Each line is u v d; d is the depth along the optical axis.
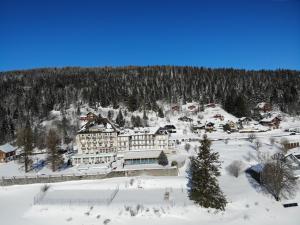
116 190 73.06
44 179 81.38
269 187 66.38
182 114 192.25
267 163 69.88
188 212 60.00
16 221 59.41
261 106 198.50
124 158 92.75
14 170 93.25
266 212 59.38
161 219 58.09
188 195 67.75
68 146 127.94
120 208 62.12
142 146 107.38
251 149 101.69
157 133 107.44
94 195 70.25
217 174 63.69
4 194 75.31
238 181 75.50
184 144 115.56
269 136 129.38
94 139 107.19
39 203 66.69
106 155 99.19
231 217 58.06
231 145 109.31
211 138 132.00
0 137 150.50
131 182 76.00
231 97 199.12
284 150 96.81
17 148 124.12
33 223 58.31
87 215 60.25
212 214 59.28
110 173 82.12
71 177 81.56
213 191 61.38
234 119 182.38
